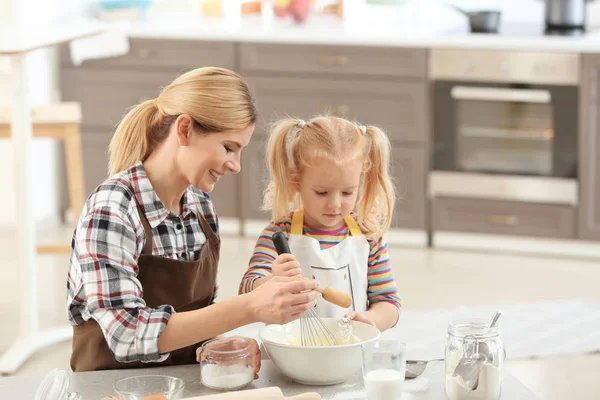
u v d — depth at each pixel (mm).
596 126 5391
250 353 1882
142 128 2018
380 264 2354
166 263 2016
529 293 4840
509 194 5637
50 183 6316
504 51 5449
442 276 5180
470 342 1747
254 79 5906
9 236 5992
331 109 5820
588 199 5488
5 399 1801
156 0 6652
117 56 6070
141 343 1814
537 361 3965
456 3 6242
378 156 2326
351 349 1844
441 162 5727
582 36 5430
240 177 6023
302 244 2287
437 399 1801
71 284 1979
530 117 5523
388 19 6246
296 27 5949
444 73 5590
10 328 4457
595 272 5254
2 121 4246
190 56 5977
